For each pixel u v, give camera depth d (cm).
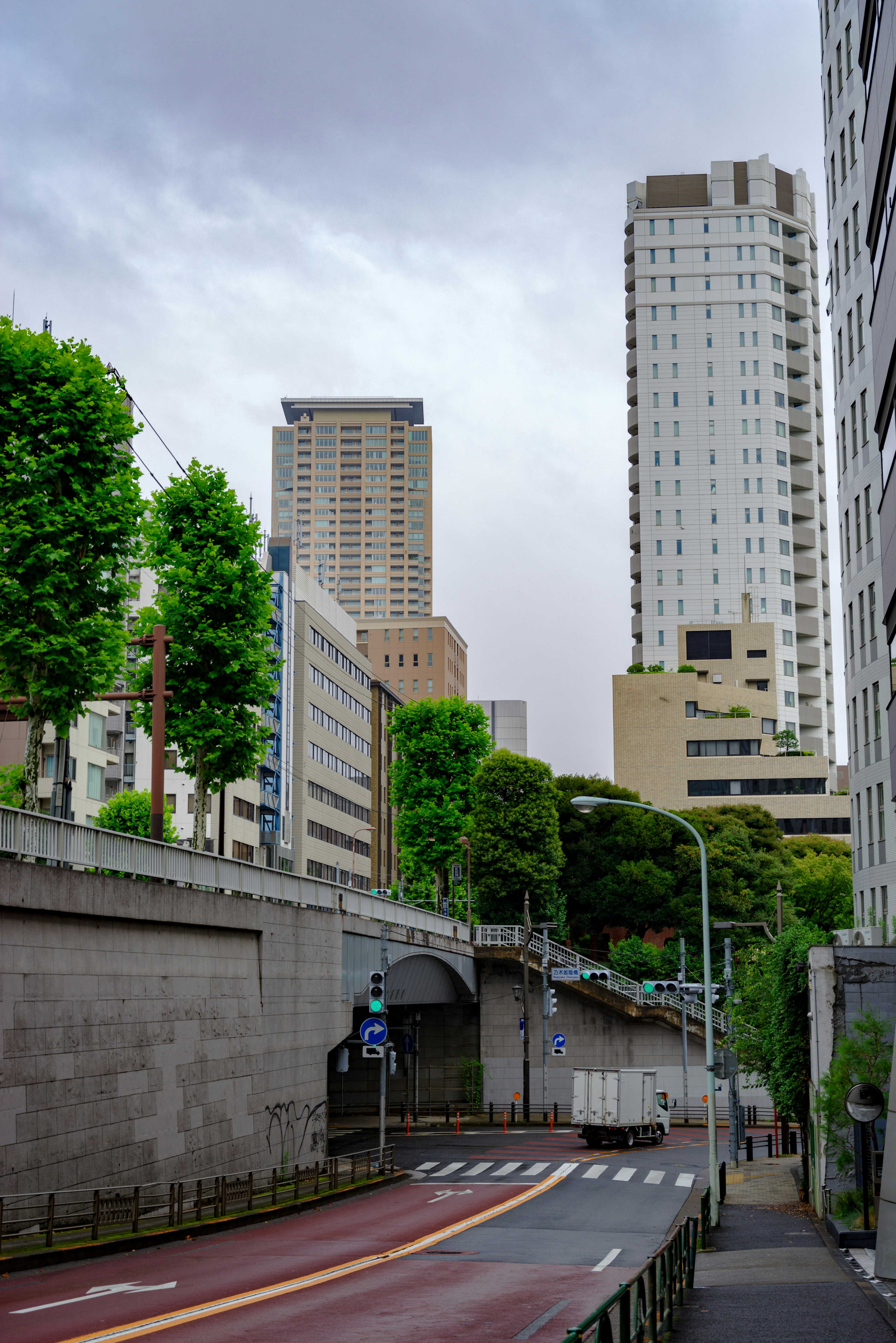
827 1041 2747
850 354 4800
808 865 9200
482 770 7812
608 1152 4953
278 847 8875
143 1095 2588
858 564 4700
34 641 2828
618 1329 1460
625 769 11881
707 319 15000
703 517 14600
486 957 6794
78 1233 2195
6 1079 2080
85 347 3005
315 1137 3778
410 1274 1969
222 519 3684
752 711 12431
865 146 2947
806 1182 3300
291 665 9338
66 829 2317
